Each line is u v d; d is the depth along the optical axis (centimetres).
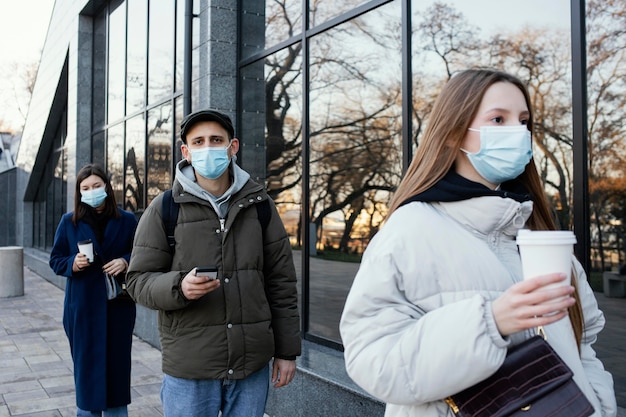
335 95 506
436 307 141
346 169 492
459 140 153
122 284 373
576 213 325
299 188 543
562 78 341
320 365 431
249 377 255
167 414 249
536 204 173
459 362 124
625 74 305
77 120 1145
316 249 522
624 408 300
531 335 142
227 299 248
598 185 317
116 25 1028
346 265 486
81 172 386
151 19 859
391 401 134
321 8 527
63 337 788
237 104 615
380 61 464
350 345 143
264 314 258
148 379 579
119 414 378
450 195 147
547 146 347
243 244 256
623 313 304
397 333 138
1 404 513
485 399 127
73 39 1187
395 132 449
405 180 159
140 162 895
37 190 1744
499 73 156
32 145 1647
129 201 943
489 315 124
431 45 423
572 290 118
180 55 744
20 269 1160
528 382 126
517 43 366
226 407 255
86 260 361
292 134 555
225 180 266
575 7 327
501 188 176
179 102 744
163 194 262
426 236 143
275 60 578
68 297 380
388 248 144
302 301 529
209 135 256
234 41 618
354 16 486
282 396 436
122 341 376
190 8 634
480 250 143
